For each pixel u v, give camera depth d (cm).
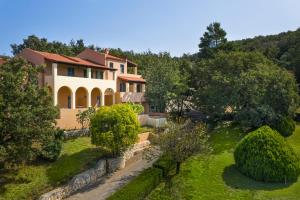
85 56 5562
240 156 2898
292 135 4097
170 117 4969
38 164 2920
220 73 4700
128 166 3331
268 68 4547
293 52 6800
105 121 3148
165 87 5394
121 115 3189
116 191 2609
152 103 5528
